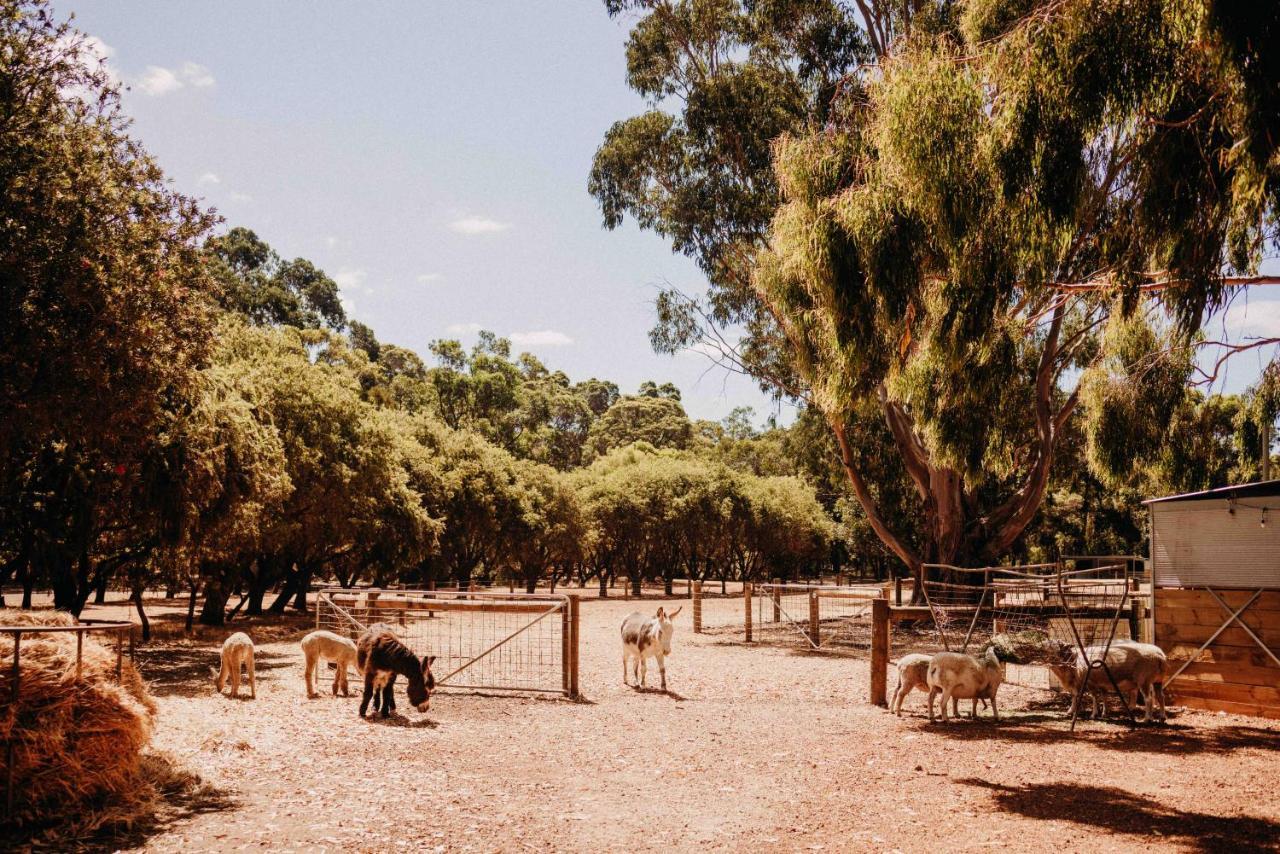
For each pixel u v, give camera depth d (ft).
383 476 89.40
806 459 110.63
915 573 80.53
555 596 40.96
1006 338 37.93
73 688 20.68
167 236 40.06
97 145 38.50
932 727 33.35
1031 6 32.76
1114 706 37.17
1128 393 47.42
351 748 28.81
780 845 19.66
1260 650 34.88
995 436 52.31
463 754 28.37
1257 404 42.11
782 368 83.35
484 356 259.19
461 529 128.57
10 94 34.42
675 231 82.48
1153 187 24.97
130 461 48.37
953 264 29.27
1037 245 28.25
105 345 36.01
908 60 32.53
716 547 170.91
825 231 32.48
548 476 144.46
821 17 79.66
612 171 83.76
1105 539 156.46
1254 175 22.53
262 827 20.38
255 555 81.00
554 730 32.50
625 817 21.68
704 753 28.81
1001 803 22.99
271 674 46.55
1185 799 23.39
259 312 219.00
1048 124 26.37
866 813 22.12
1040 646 34.60
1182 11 23.32
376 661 34.37
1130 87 25.05
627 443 293.64
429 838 19.83
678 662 54.13
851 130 37.65
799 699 40.11
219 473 54.70
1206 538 36.52
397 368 245.86
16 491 48.88
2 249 33.40
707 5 80.43
